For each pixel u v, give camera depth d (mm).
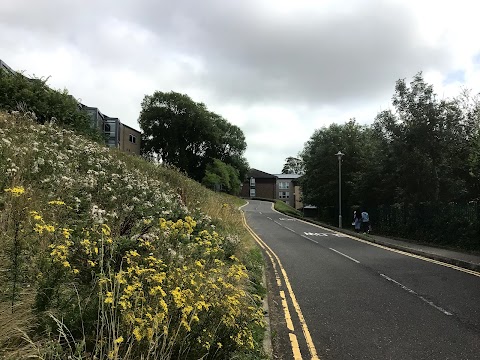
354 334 6008
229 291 4352
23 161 6328
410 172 21422
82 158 9438
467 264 11977
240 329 4066
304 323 6543
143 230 5707
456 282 9648
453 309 7262
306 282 9727
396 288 9000
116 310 3238
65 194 5852
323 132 41594
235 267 5152
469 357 5121
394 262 12945
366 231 26500
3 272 3615
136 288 3486
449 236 17750
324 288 9062
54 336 3164
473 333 6000
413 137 21188
